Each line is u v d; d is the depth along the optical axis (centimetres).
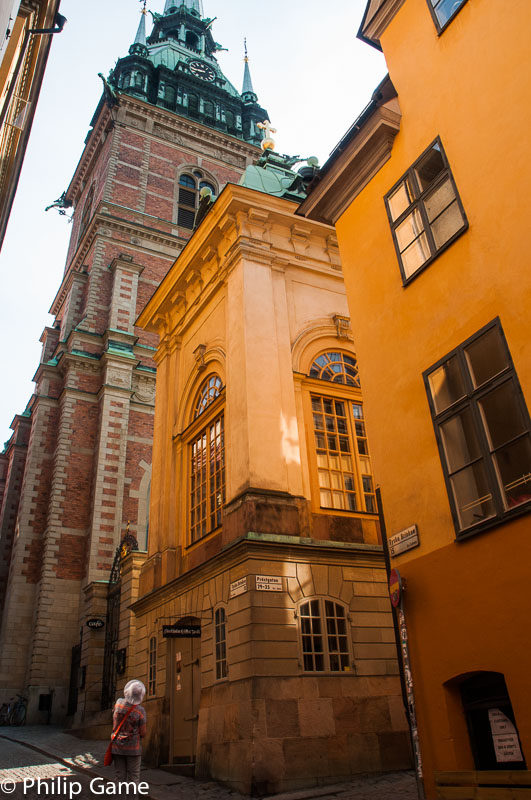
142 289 3653
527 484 679
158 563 1571
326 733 1084
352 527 1358
